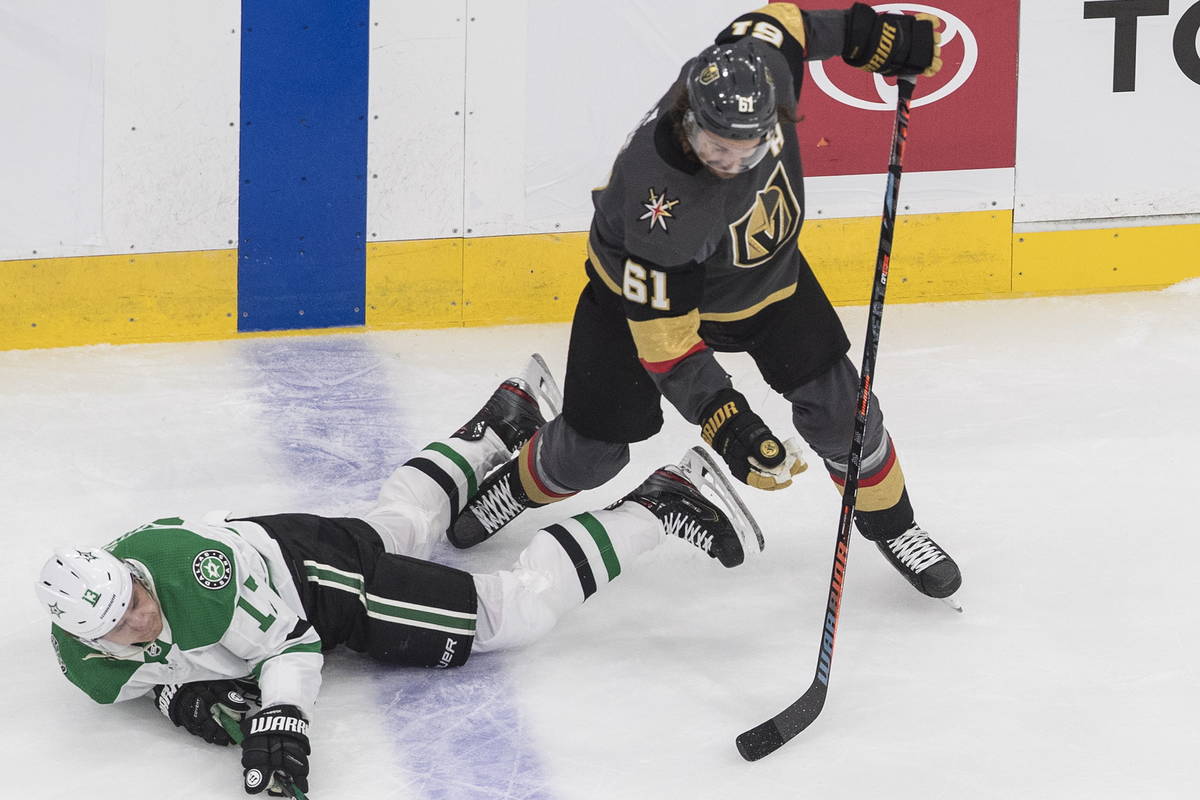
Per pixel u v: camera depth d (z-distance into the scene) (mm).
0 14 17016
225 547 9273
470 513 12219
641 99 17859
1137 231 18250
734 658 10492
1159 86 17875
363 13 17516
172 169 17703
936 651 10414
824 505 13102
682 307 9195
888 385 15664
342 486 13805
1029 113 17906
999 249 18266
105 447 14781
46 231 17688
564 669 10438
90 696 9516
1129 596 10984
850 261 18250
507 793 8898
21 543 12617
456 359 17172
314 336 18203
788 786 8859
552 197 18109
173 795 8938
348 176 17922
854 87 17734
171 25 17359
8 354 17703
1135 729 9266
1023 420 14516
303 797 8664
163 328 18141
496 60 17703
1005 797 8641
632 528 10859
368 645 10195
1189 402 14656
